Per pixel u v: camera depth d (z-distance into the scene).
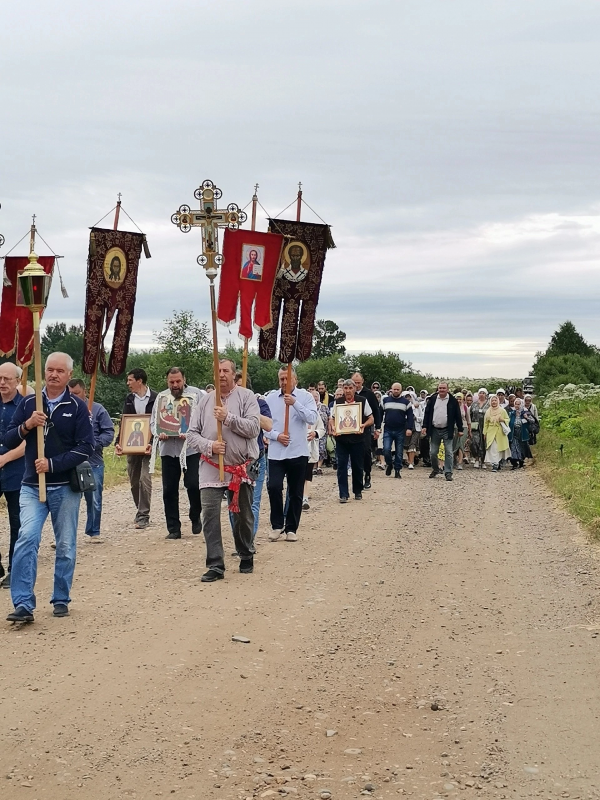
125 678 6.64
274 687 6.57
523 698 6.34
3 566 10.67
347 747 5.54
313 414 12.51
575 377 60.72
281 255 12.33
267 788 4.97
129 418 13.17
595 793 4.89
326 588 9.71
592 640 7.67
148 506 13.64
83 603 8.87
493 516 15.23
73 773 5.11
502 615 8.59
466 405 25.30
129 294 12.57
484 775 5.13
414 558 11.41
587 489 16.95
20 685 6.46
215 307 10.35
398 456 22.27
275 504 12.66
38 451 8.07
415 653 7.43
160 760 5.29
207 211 10.57
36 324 8.16
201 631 7.90
